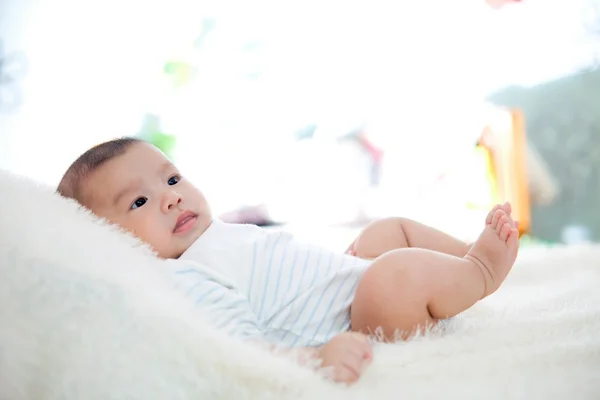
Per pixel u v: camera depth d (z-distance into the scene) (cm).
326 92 299
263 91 299
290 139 297
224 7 295
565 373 78
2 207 73
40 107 285
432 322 96
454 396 71
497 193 255
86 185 110
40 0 280
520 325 93
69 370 63
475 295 97
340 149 288
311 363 79
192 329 68
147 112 294
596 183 258
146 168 112
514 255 99
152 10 291
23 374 62
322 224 264
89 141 289
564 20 274
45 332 64
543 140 269
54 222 76
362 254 122
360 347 79
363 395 71
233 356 69
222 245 108
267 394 69
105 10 287
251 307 100
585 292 115
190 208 112
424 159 275
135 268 77
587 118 265
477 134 264
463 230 229
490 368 79
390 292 94
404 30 295
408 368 79
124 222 107
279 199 279
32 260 67
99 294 67
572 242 246
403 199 272
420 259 96
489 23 286
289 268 105
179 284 90
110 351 64
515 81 282
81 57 288
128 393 63
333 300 102
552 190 263
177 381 66
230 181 287
